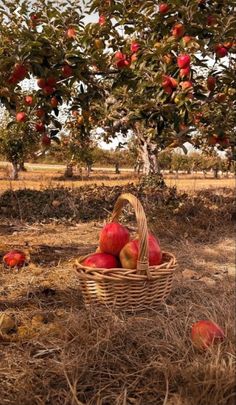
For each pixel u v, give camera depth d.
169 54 4.19
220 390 2.09
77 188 10.45
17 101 4.46
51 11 4.61
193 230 6.42
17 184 19.52
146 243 3.11
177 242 5.99
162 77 4.05
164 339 2.71
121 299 3.13
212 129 4.78
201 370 2.24
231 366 2.23
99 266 3.21
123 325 2.83
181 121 4.26
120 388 2.27
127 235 3.34
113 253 3.31
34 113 4.51
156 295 3.22
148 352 2.60
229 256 5.34
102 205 8.85
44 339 2.78
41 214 8.34
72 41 4.59
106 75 5.01
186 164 37.38
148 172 10.62
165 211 7.70
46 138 4.65
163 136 5.00
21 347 2.70
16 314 3.19
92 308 3.12
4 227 7.31
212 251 5.55
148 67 4.36
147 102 4.34
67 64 4.18
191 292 3.71
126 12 5.02
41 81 4.17
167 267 3.26
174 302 3.46
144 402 2.17
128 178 28.52
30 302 3.48
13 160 24.36
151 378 2.33
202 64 4.23
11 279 4.11
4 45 4.07
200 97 4.28
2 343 2.77
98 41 4.72
